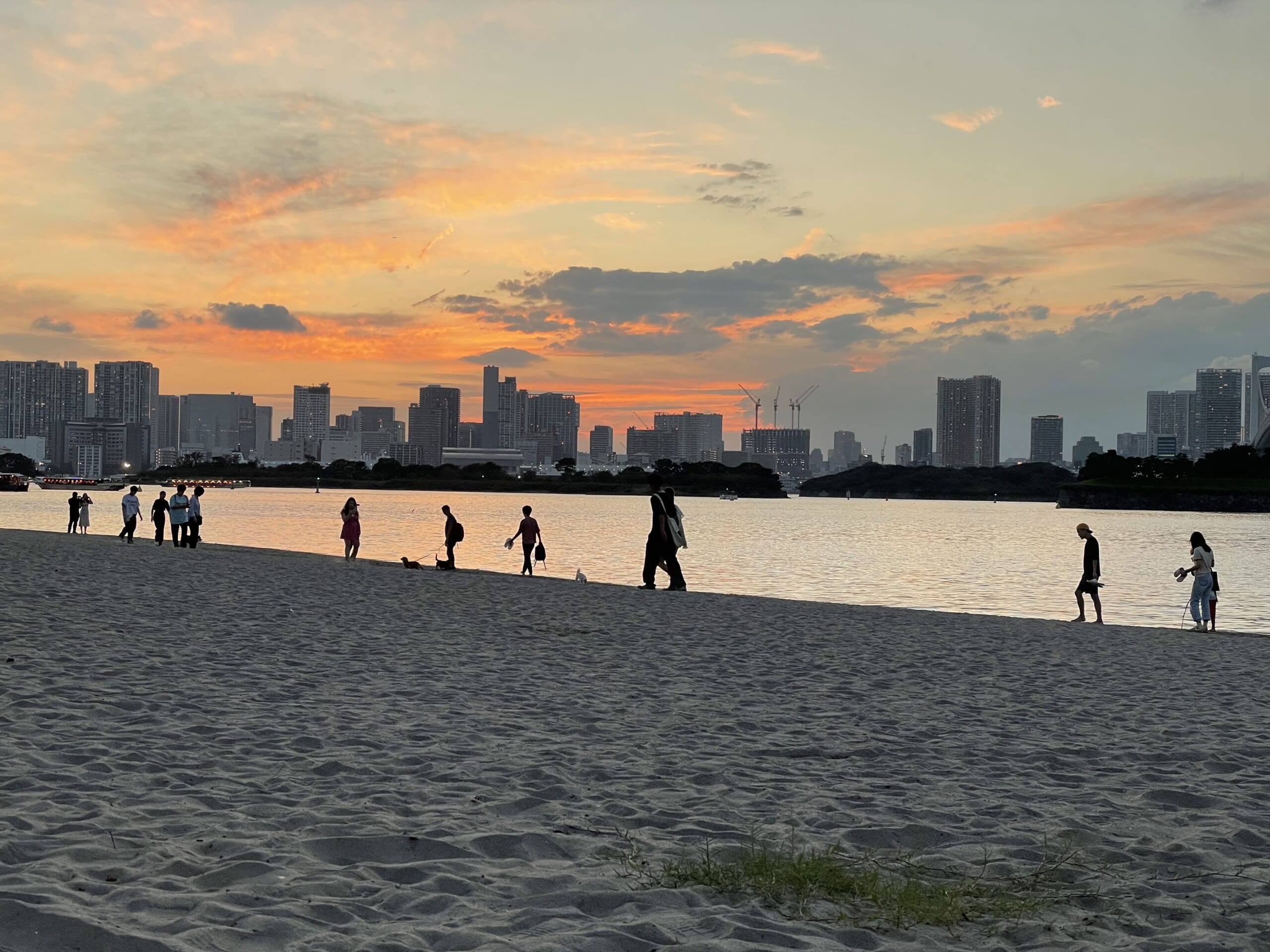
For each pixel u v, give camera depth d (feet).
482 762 25.46
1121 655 54.44
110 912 13.80
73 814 19.01
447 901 15.25
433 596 70.28
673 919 14.84
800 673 44.06
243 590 67.31
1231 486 616.39
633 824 20.54
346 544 106.93
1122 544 251.80
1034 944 14.71
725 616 66.08
